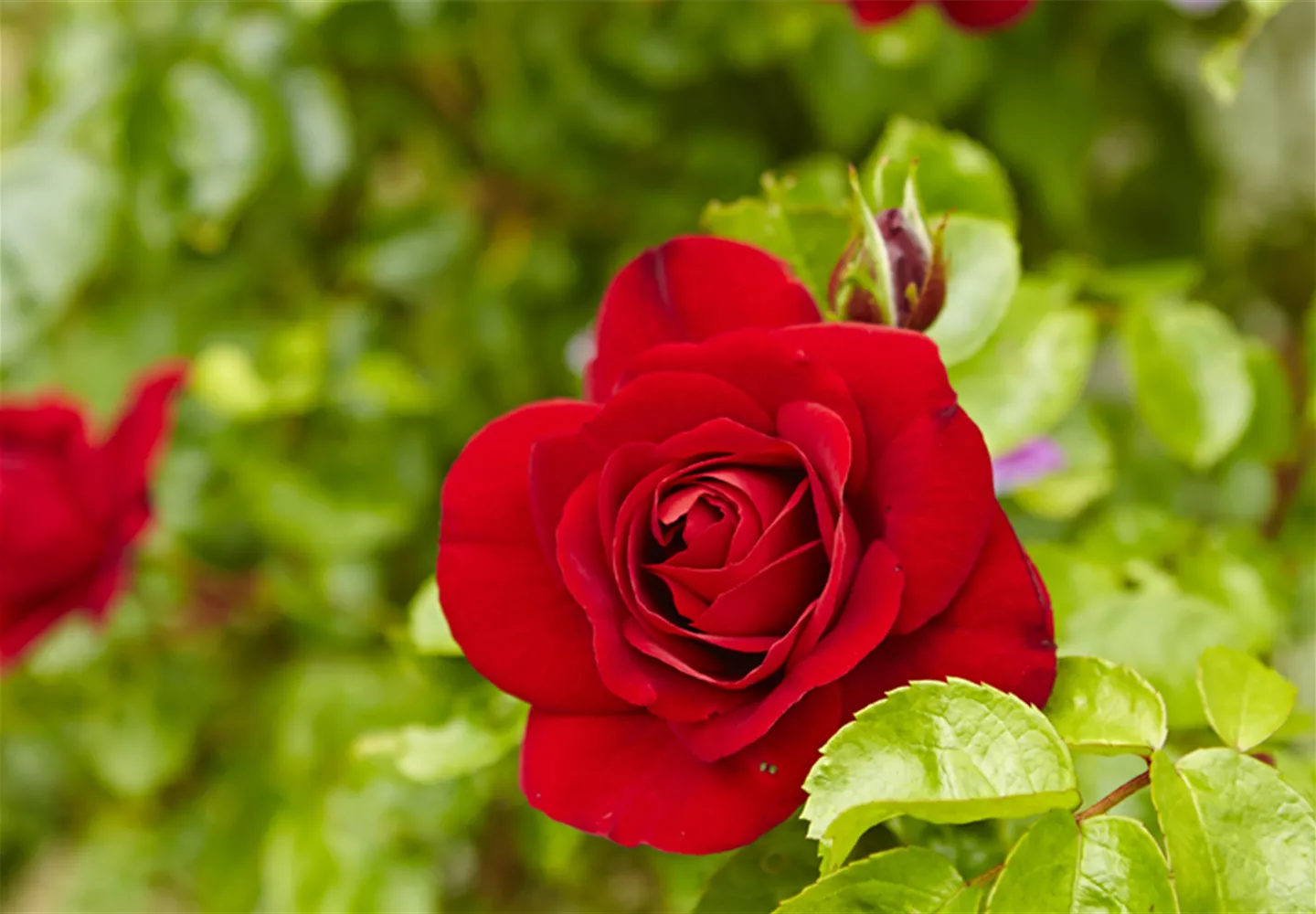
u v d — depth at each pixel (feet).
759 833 1.74
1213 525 2.77
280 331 3.19
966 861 1.82
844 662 1.71
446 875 3.35
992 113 3.39
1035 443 2.26
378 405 3.18
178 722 3.29
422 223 3.48
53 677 3.25
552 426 1.80
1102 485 2.52
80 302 3.40
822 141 3.56
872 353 1.74
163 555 2.99
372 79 3.45
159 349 3.32
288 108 2.81
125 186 2.72
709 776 1.75
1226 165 3.91
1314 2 3.76
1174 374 2.19
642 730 1.78
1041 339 2.13
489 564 1.79
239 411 2.93
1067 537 2.60
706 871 1.94
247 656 3.44
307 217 3.53
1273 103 3.99
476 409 3.58
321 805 2.79
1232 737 1.77
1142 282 2.23
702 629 1.74
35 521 2.26
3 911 4.11
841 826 1.69
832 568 1.71
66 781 3.76
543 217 3.71
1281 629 2.23
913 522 1.74
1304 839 1.70
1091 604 1.95
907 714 1.72
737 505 1.74
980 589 1.74
